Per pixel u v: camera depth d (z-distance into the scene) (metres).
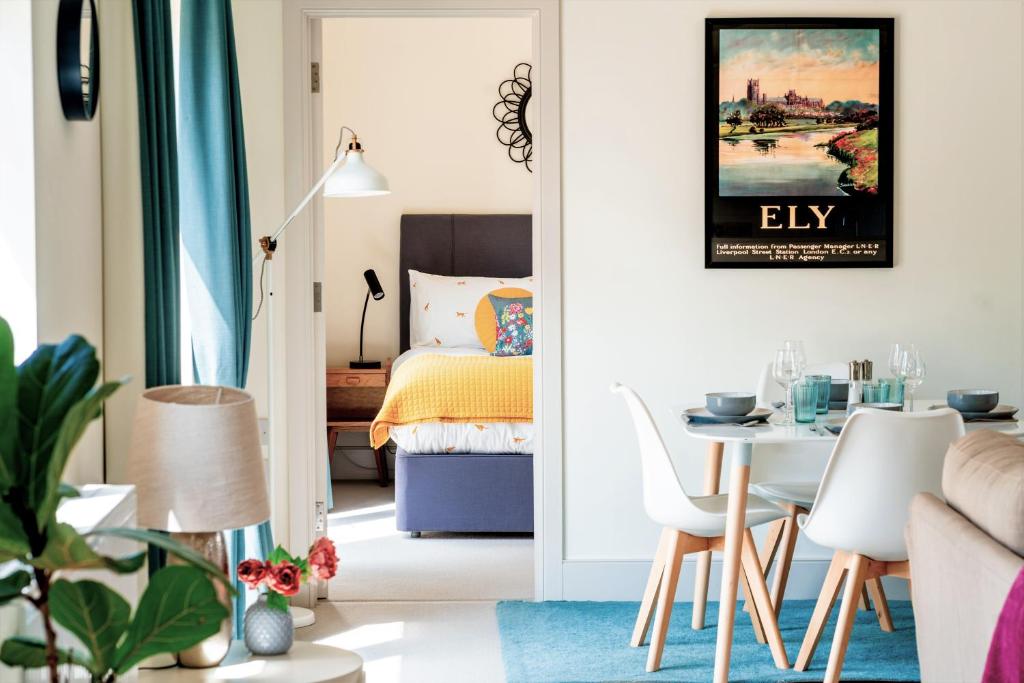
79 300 2.44
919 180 4.10
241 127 3.27
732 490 3.19
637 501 4.11
